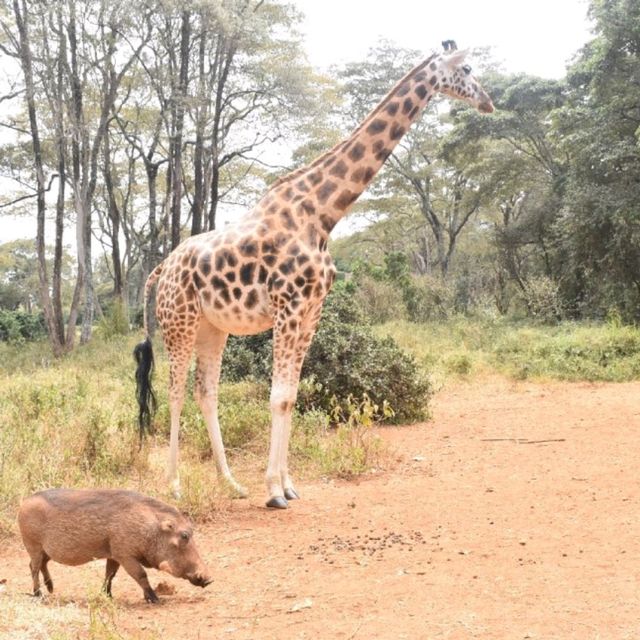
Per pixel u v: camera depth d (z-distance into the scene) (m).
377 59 40.66
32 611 4.30
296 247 7.28
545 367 16.02
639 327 21.77
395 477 8.16
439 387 14.53
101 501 4.65
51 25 23.56
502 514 6.60
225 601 4.79
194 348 8.11
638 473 7.79
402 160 44.31
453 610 4.46
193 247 7.73
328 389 11.20
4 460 7.21
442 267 42.91
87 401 10.95
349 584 5.02
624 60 23.47
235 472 8.63
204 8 24.66
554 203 30.75
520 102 31.89
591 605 4.46
